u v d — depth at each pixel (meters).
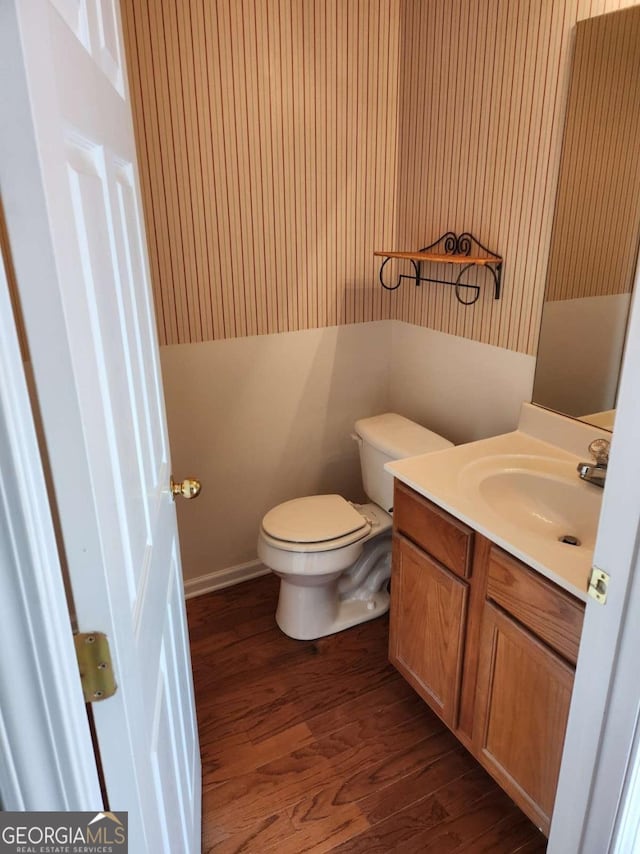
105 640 0.65
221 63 1.96
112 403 0.73
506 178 1.90
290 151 2.17
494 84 1.88
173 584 1.25
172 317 2.14
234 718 1.90
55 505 0.60
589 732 1.03
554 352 1.83
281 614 2.29
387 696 1.99
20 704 0.58
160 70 1.88
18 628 0.55
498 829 1.55
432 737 1.83
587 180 1.62
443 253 2.23
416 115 2.24
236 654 2.18
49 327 0.53
